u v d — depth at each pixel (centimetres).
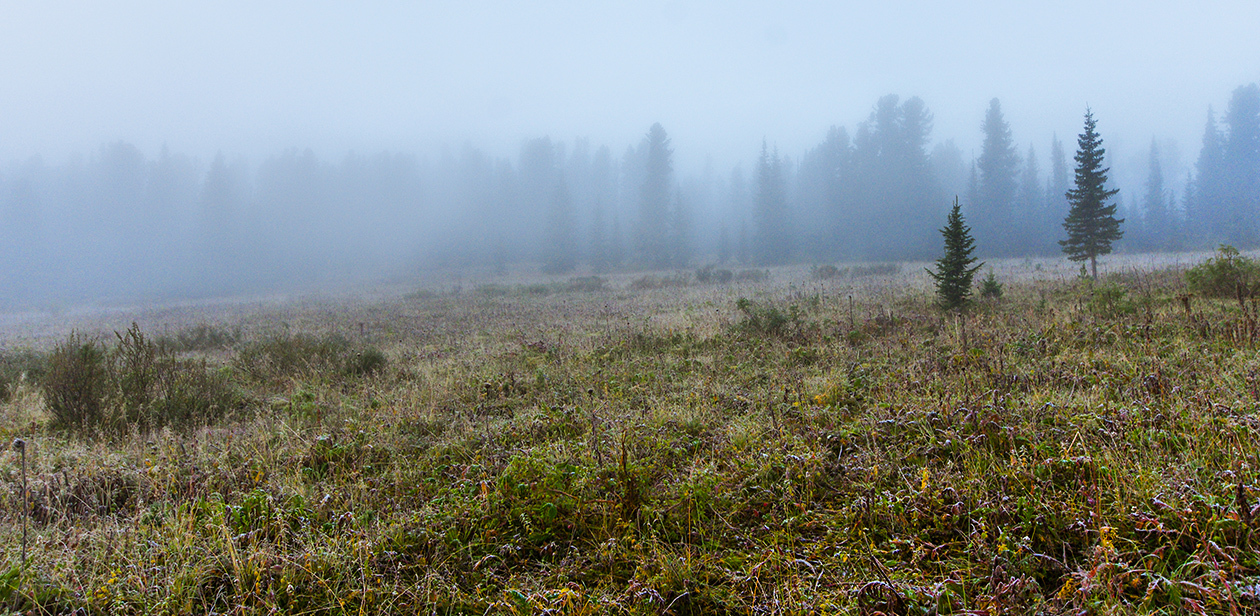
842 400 534
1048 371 536
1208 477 304
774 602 252
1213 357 535
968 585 260
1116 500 291
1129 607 231
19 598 270
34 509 371
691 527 331
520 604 269
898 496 328
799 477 368
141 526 336
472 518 339
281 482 409
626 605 267
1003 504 303
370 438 509
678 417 514
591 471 394
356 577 290
